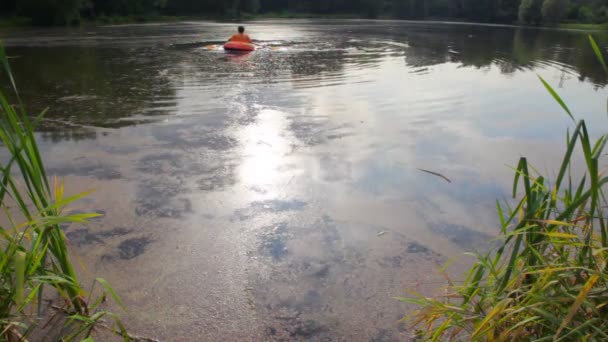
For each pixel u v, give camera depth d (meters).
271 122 5.47
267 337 2.07
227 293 2.36
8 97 6.79
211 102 6.54
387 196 3.45
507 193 3.48
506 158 4.23
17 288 1.47
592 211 1.56
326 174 3.87
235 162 4.14
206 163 4.11
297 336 2.08
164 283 2.43
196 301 2.30
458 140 4.77
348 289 2.39
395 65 10.59
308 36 19.98
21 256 1.55
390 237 2.88
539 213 1.75
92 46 14.61
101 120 5.54
